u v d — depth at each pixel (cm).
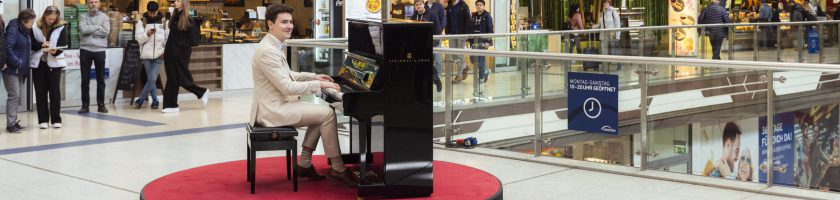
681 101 735
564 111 793
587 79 768
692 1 1883
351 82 649
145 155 835
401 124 603
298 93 624
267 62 626
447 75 878
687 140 741
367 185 602
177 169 762
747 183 683
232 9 1448
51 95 1017
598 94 764
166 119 1103
